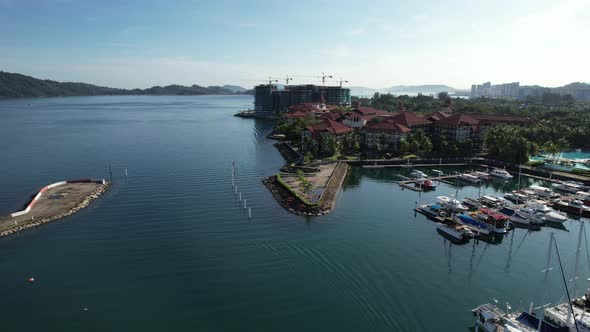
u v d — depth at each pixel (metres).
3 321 63.97
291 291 72.69
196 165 178.38
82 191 132.25
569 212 120.62
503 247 94.38
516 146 176.00
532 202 123.69
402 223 108.00
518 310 67.19
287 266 81.88
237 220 107.69
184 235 97.19
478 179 154.88
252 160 192.25
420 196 135.00
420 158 191.00
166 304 68.62
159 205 120.06
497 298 71.31
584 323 60.75
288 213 114.00
